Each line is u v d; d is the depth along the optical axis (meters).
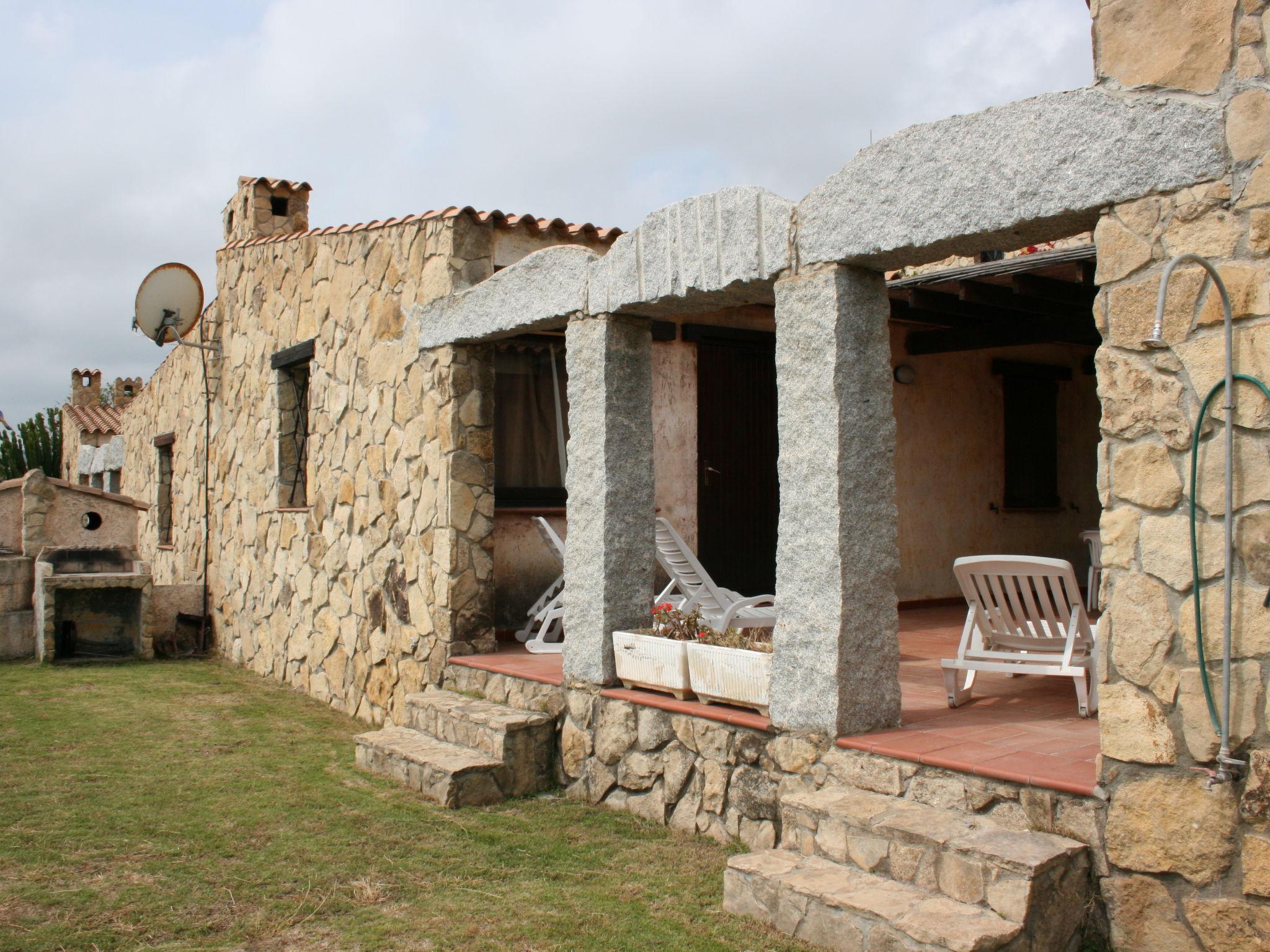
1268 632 3.01
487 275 6.91
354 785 5.72
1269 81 3.03
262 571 9.86
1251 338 3.06
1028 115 3.57
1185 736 3.18
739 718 4.63
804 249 4.36
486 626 6.88
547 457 7.99
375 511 7.69
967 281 7.07
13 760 6.18
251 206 10.78
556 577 7.96
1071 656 4.67
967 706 4.94
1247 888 3.02
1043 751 3.91
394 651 7.36
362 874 4.34
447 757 5.57
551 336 7.81
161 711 7.87
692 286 4.89
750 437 8.63
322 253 8.67
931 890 3.44
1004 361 9.74
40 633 10.29
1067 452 10.32
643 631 5.44
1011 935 3.11
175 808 5.26
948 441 9.26
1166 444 3.26
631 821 5.07
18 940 3.64
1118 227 3.36
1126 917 3.29
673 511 8.11
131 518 11.95
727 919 3.78
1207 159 3.14
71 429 22.98
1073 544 10.31
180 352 13.10
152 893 4.10
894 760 3.96
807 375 4.34
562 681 5.75
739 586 8.48
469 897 4.09
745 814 4.58
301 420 9.67
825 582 4.25
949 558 9.24
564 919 3.84
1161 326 3.11
